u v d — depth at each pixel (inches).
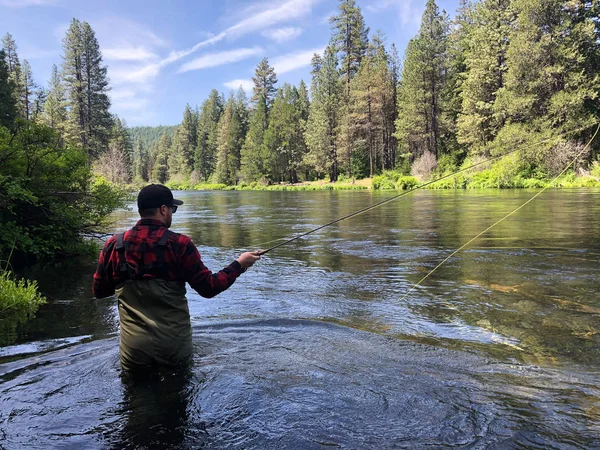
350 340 119.7
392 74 2362.2
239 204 933.8
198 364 101.6
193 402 83.0
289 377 93.4
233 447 68.2
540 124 1176.8
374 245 302.8
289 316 146.6
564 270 207.6
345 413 77.8
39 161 286.7
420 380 91.8
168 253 98.0
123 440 70.8
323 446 67.9
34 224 283.1
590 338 120.5
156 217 102.0
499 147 1232.8
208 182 3491.6
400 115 1927.9
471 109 1555.1
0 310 159.0
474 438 69.7
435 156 1694.1
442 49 1812.3
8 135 274.8
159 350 97.0
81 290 194.2
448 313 146.9
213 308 157.6
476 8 1593.3
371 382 90.7
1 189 250.8
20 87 2025.1
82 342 123.8
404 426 73.4
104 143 2135.8
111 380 94.0
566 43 1191.6
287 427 73.6
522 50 1216.8
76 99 2033.7
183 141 3983.8
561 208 519.5
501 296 166.4
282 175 2721.5
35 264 262.1
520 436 70.2
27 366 103.3
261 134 2819.9
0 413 80.0
